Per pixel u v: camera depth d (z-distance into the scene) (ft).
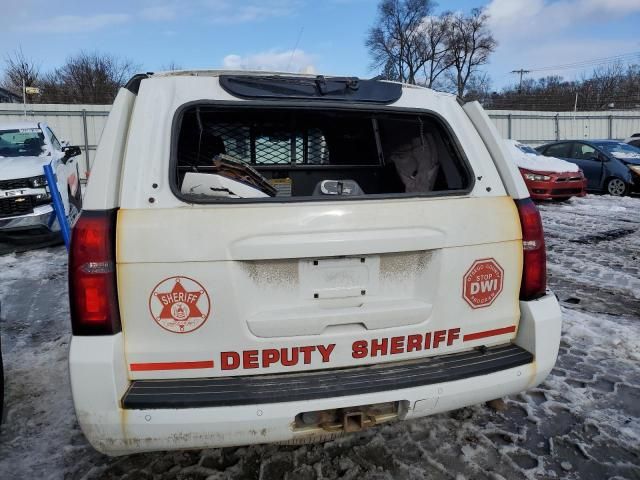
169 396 6.31
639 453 8.79
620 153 45.24
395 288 7.11
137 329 6.40
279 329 6.63
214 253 6.38
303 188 12.51
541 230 7.75
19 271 21.02
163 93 7.30
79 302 6.26
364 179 12.63
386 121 11.10
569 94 183.93
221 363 6.60
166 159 6.74
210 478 8.21
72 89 133.69
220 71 8.38
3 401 9.67
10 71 114.62
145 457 8.70
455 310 7.29
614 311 15.80
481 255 7.34
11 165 24.49
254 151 12.01
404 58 176.24
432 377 6.91
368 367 7.07
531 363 7.51
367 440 9.16
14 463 8.48
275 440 6.57
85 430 6.27
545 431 9.42
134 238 6.32
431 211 7.14
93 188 6.45
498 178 7.82
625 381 11.25
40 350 13.01
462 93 177.99
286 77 8.05
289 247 6.51
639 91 178.50
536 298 7.75
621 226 30.68
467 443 9.07
